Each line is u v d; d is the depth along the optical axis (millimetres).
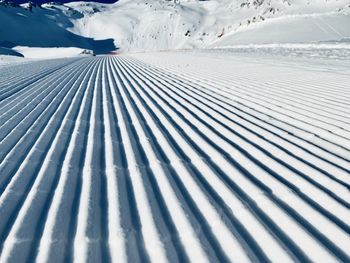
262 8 173375
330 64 13352
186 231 2951
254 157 4523
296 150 4688
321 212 3199
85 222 3070
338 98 7273
